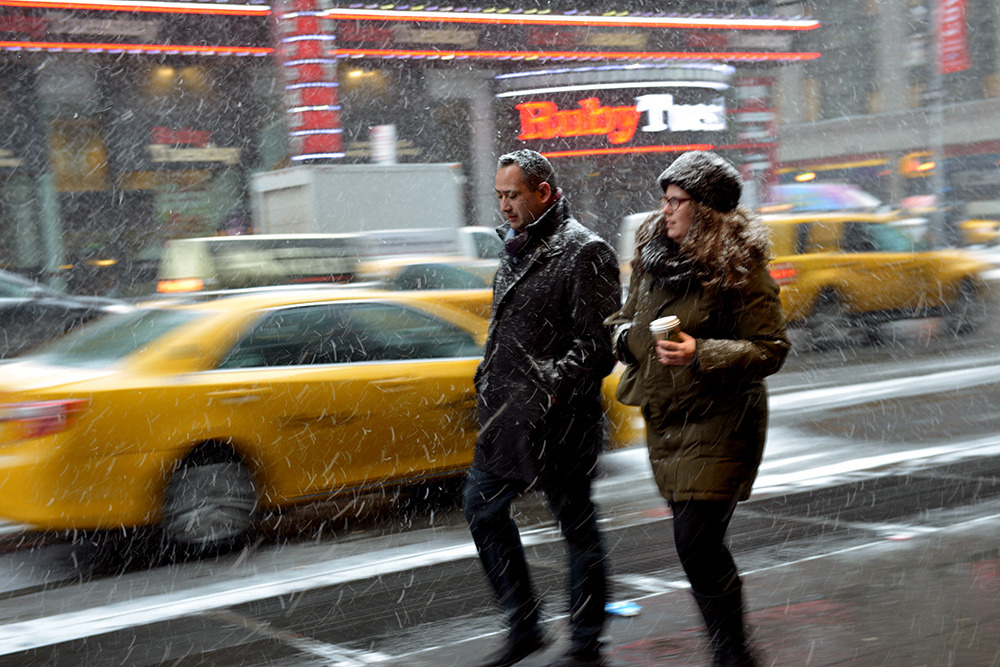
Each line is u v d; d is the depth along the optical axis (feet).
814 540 18.81
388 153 63.16
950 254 55.31
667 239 11.76
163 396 19.27
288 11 72.95
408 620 15.76
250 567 18.93
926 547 17.88
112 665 14.35
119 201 83.76
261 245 50.29
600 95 94.89
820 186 92.22
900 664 12.71
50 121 81.00
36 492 18.44
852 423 31.58
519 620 12.67
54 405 18.60
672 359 11.01
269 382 20.20
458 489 23.45
